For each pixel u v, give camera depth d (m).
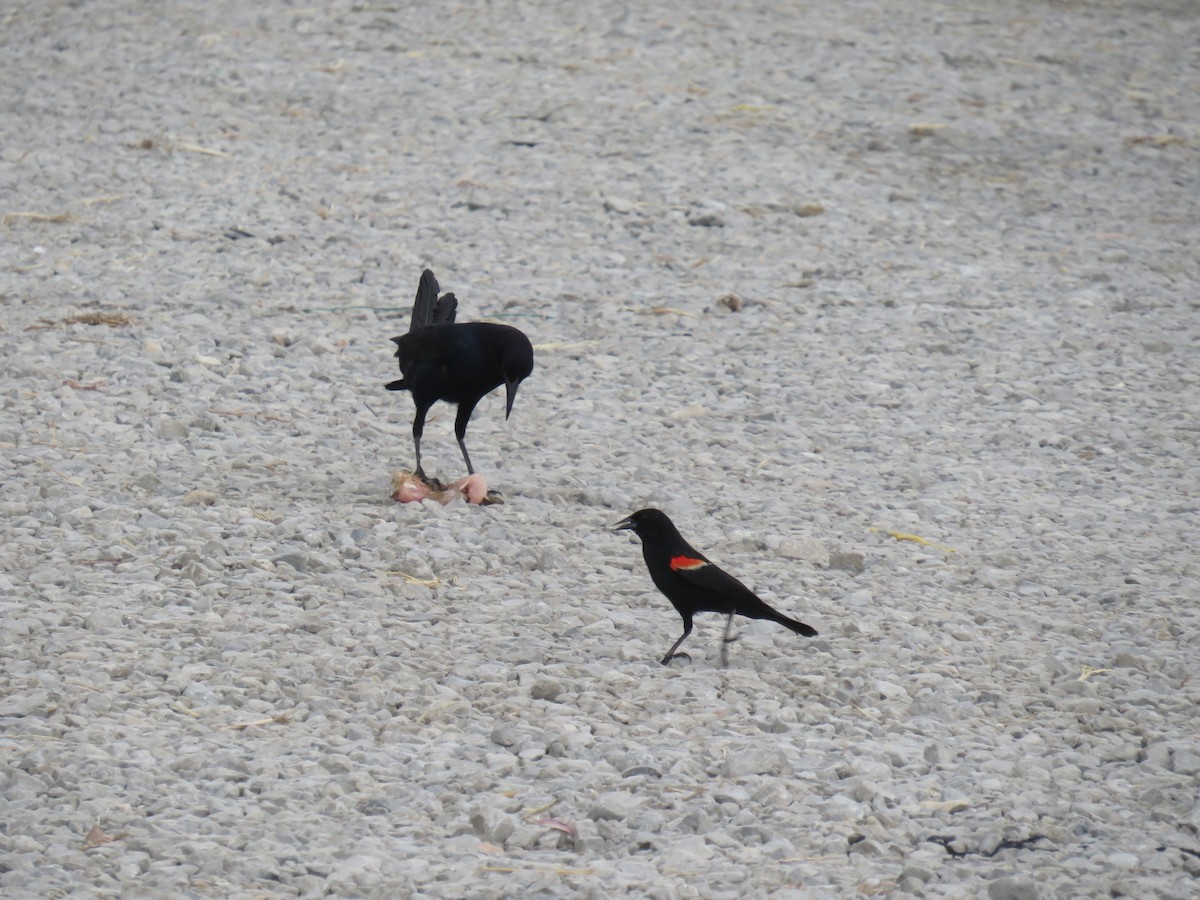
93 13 31.75
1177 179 25.44
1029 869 7.21
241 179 22.34
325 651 9.52
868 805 7.82
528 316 18.16
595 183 23.02
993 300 19.66
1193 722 9.25
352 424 14.47
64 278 18.11
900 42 32.31
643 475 13.63
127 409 14.30
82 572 10.48
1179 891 6.99
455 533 11.89
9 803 7.29
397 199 21.94
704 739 8.58
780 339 17.92
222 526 11.57
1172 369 17.53
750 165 24.14
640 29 31.70
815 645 10.16
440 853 7.13
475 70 28.47
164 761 7.90
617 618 10.48
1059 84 30.33
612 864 7.11
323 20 31.52
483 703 8.92
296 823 7.31
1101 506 13.59
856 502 13.33
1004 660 10.15
